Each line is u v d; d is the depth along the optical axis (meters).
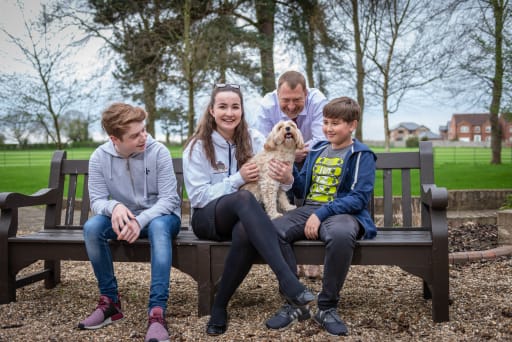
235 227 2.40
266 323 2.44
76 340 2.33
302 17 10.96
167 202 2.73
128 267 3.92
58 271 3.32
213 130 2.86
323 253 2.49
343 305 2.82
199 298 2.59
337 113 2.75
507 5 7.67
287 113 3.46
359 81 8.77
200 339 2.31
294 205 3.38
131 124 2.59
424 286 2.90
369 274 3.56
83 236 2.71
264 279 3.46
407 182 3.12
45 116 10.32
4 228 2.79
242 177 2.66
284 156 3.07
